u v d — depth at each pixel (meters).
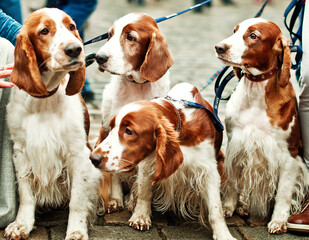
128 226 3.23
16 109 2.98
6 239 2.95
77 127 3.06
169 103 3.01
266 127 3.22
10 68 3.04
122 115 2.79
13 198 3.09
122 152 2.74
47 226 3.17
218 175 3.13
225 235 2.98
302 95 3.26
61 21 2.79
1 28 3.50
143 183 3.21
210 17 16.02
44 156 3.00
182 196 3.31
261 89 3.20
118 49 3.41
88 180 3.12
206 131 3.08
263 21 3.16
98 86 6.71
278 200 3.27
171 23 14.00
